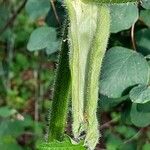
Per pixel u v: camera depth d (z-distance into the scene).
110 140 0.65
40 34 0.49
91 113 0.34
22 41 0.99
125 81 0.42
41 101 0.77
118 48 0.43
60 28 0.49
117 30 0.44
